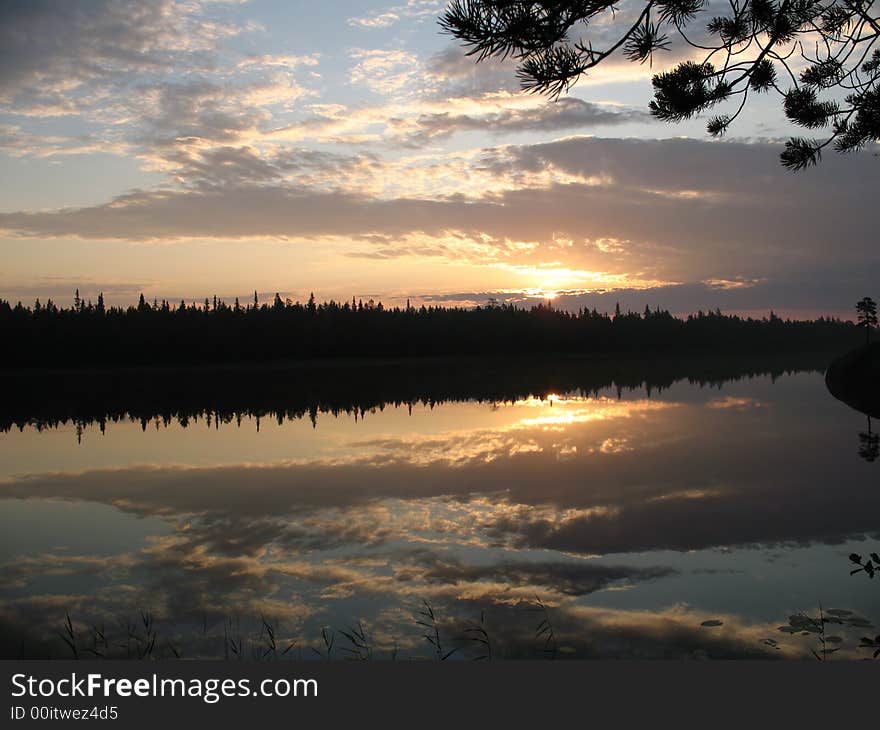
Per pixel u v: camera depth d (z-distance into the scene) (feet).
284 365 284.82
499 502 42.93
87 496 47.91
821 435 72.02
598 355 363.56
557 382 183.52
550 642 21.18
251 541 34.99
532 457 60.44
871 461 55.42
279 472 55.47
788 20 13.60
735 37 14.11
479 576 28.55
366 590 26.91
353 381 193.88
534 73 10.87
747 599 24.76
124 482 52.80
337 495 45.96
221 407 118.93
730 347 410.52
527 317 369.09
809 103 15.16
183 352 271.90
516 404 117.60
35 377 221.87
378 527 37.32
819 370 239.91
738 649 20.10
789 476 49.60
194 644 21.59
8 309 249.75
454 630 22.49
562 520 38.09
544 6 10.69
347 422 92.43
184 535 36.55
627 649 20.40
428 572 29.19
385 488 48.01
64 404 130.52
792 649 19.88
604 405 113.09
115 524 39.47
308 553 32.53
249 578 28.73
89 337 256.73
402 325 333.83
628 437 72.95
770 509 39.42
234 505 43.70
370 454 63.72
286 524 38.40
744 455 59.62
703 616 23.17
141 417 104.68
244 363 283.59
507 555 31.63
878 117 14.26
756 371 236.22
